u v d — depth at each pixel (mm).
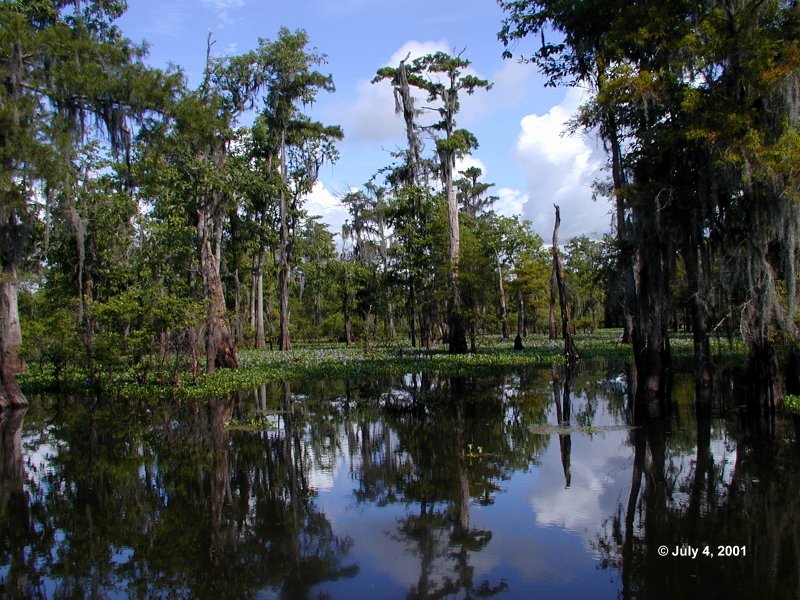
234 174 23281
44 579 6199
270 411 15359
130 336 19516
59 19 19766
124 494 8898
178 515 7973
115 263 23906
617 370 23094
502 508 7879
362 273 45125
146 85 16859
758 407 12367
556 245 27172
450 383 20438
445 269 31266
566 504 7941
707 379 12562
